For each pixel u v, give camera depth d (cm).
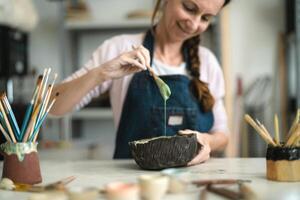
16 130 94
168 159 106
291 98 263
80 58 288
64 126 263
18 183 92
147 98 139
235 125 272
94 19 272
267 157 93
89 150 249
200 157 115
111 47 148
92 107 259
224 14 260
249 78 278
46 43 288
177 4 129
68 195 72
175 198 77
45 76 96
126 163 124
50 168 116
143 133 139
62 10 262
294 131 90
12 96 247
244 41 278
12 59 250
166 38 146
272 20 276
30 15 253
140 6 282
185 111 140
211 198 78
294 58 274
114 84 146
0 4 232
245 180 91
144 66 121
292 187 84
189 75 148
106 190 75
